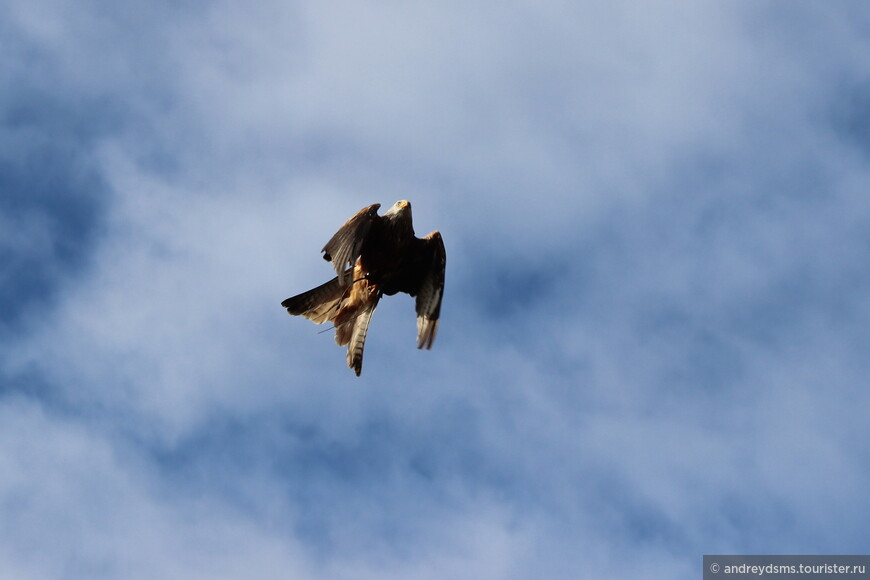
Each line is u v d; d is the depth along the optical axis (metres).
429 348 47.62
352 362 47.25
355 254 42.59
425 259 48.50
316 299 49.12
